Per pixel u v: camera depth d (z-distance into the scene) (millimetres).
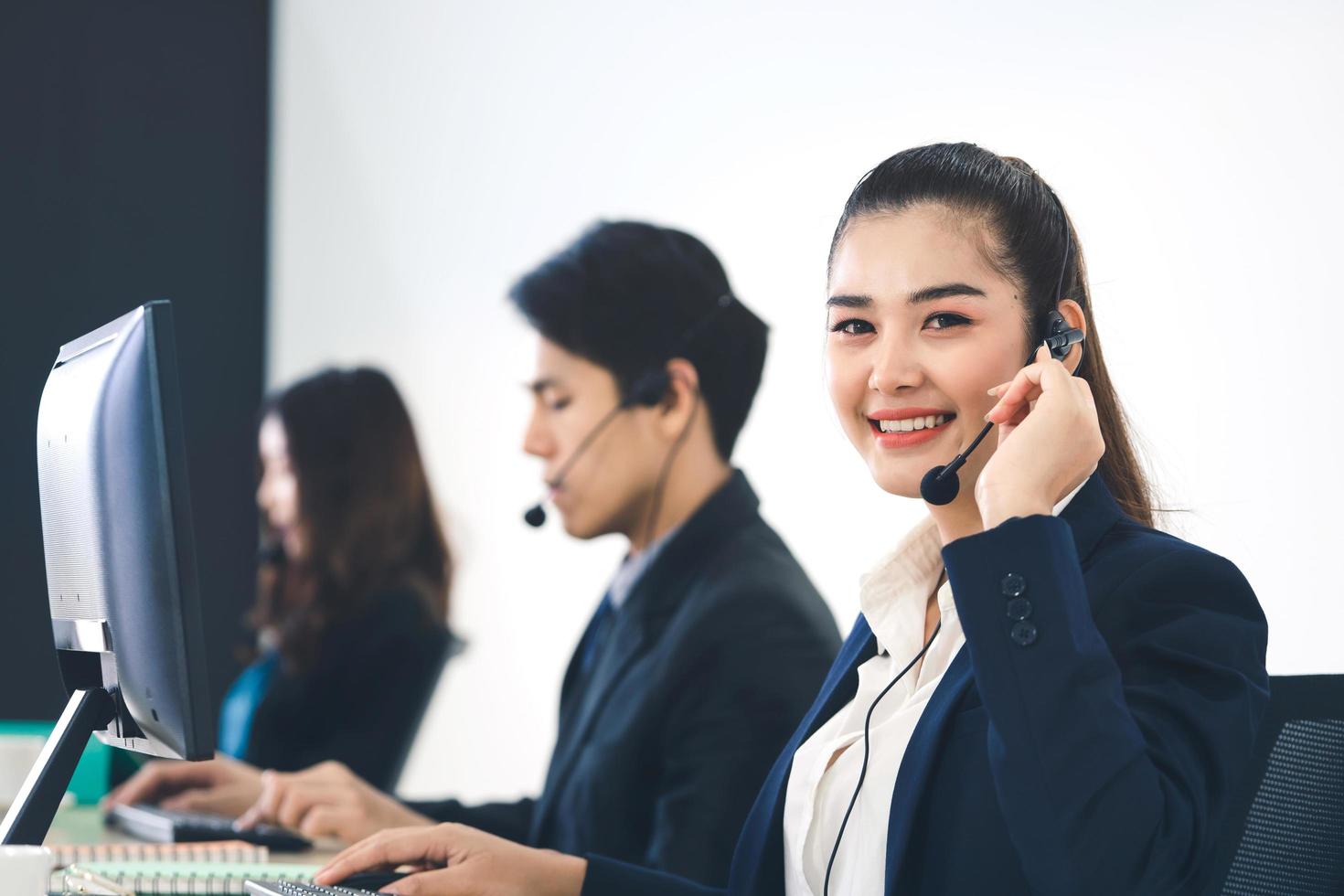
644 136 2822
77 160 3932
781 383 2436
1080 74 2088
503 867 1314
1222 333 1883
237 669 3918
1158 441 1934
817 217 2436
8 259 3857
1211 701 966
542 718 2980
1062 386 1045
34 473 3814
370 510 3121
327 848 1846
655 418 2178
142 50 3996
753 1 2590
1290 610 1789
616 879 1323
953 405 1142
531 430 2275
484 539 3154
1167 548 1054
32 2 3922
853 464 2299
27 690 3746
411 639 3064
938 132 2281
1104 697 923
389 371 3500
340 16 3746
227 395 3980
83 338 1256
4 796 2076
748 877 1266
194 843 1780
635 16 2859
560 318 2207
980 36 2223
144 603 1066
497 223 3205
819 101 2463
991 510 996
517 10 3170
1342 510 1744
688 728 1879
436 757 3215
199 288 3986
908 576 1226
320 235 3779
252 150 4039
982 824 1023
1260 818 1040
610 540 2863
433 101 3424
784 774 1269
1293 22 1829
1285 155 1834
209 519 3939
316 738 3004
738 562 1981
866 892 1124
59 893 1297
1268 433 1822
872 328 1175
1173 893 940
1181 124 1954
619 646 2029
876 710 1209
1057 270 1164
